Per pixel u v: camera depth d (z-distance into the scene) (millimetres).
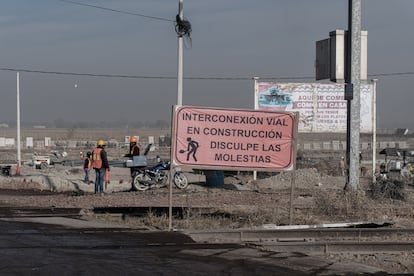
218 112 13594
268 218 15086
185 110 13461
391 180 22297
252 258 10516
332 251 11289
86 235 12531
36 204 18500
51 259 10102
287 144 13844
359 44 20500
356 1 20438
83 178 30266
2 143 96188
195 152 13484
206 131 13555
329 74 21312
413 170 33375
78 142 99625
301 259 10531
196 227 13750
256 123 13727
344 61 20859
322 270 9750
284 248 11359
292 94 26578
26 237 12227
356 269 9859
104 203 18734
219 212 16203
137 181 24188
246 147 13688
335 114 26641
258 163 13719
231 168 13625
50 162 46875
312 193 21672
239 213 16062
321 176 27375
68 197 20688
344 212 16438
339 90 26594
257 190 23828
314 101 26594
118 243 11656
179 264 9938
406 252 11352
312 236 12781
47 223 14172
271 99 26656
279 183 25609
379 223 14445
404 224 14820
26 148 85562
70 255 10469
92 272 9273
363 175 32750
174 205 18094
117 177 33156
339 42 20844
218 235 12469
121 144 93438
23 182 27531
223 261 10227
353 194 17594
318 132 26672
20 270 9305
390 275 9516
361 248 11359
